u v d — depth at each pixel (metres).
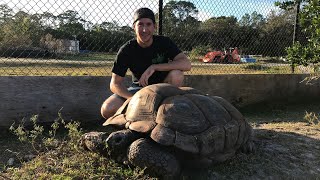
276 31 7.91
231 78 6.21
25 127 4.43
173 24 6.23
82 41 5.71
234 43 7.58
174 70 3.89
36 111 4.50
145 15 3.72
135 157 2.80
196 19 6.47
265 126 5.11
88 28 5.67
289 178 3.37
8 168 3.17
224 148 3.23
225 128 3.26
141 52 3.92
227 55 7.95
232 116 3.54
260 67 8.09
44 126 4.53
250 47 7.88
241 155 3.70
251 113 6.20
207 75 5.96
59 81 4.63
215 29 7.14
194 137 2.96
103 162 3.12
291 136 4.53
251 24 7.68
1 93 4.29
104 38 5.71
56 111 4.62
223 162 3.49
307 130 4.86
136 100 3.21
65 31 5.60
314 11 5.43
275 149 4.00
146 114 3.05
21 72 5.87
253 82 6.48
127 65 3.93
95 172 3.02
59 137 4.18
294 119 5.75
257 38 7.85
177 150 2.94
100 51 5.75
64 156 3.30
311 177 3.44
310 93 7.22
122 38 5.70
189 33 6.58
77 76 4.76
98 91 4.89
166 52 4.00
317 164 3.72
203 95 3.53
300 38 7.54
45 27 5.46
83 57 5.85
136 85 4.04
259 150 3.92
